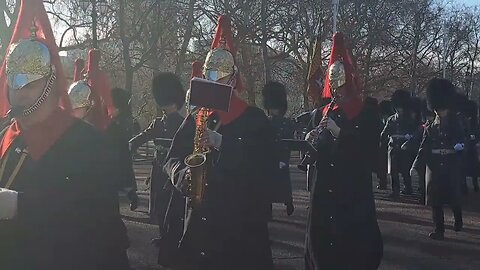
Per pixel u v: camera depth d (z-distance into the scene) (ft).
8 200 9.64
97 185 10.02
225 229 14.32
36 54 9.89
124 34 62.08
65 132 10.01
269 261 14.82
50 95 10.05
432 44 136.56
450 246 28.60
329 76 18.62
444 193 29.89
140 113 93.76
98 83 20.77
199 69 21.35
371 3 108.68
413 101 44.55
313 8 93.97
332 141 18.37
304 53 108.99
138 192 45.24
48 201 9.83
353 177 18.29
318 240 18.48
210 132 14.15
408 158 44.29
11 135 10.41
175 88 25.09
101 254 10.08
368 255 18.35
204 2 83.82
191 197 14.20
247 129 14.43
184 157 15.70
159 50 71.00
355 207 18.26
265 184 14.58
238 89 15.11
